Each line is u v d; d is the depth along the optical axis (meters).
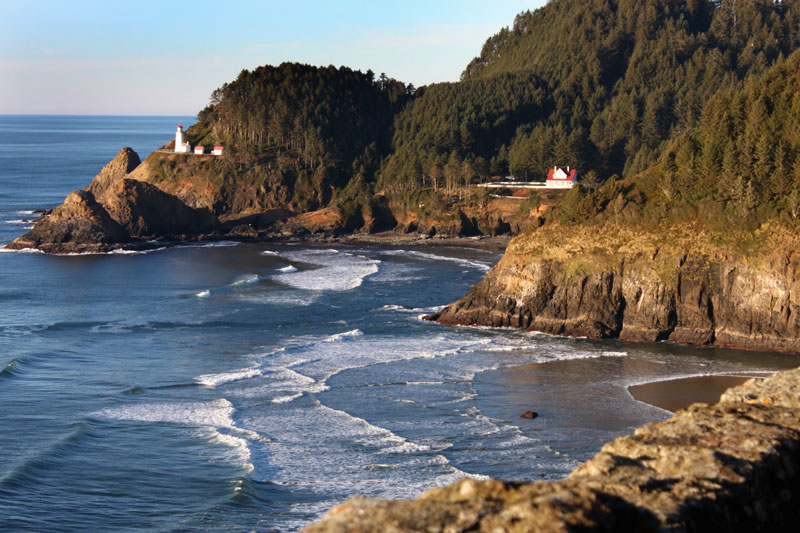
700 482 11.59
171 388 55.66
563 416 49.19
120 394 53.84
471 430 46.06
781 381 16.23
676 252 75.38
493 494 10.56
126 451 42.19
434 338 73.94
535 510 9.80
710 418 14.27
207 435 44.91
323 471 39.31
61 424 46.69
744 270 72.06
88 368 61.62
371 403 51.91
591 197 83.75
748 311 71.62
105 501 35.44
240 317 83.50
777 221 72.88
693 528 10.48
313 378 58.50
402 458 41.19
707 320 73.12
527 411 49.62
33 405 50.75
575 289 77.69
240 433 45.19
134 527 32.75
